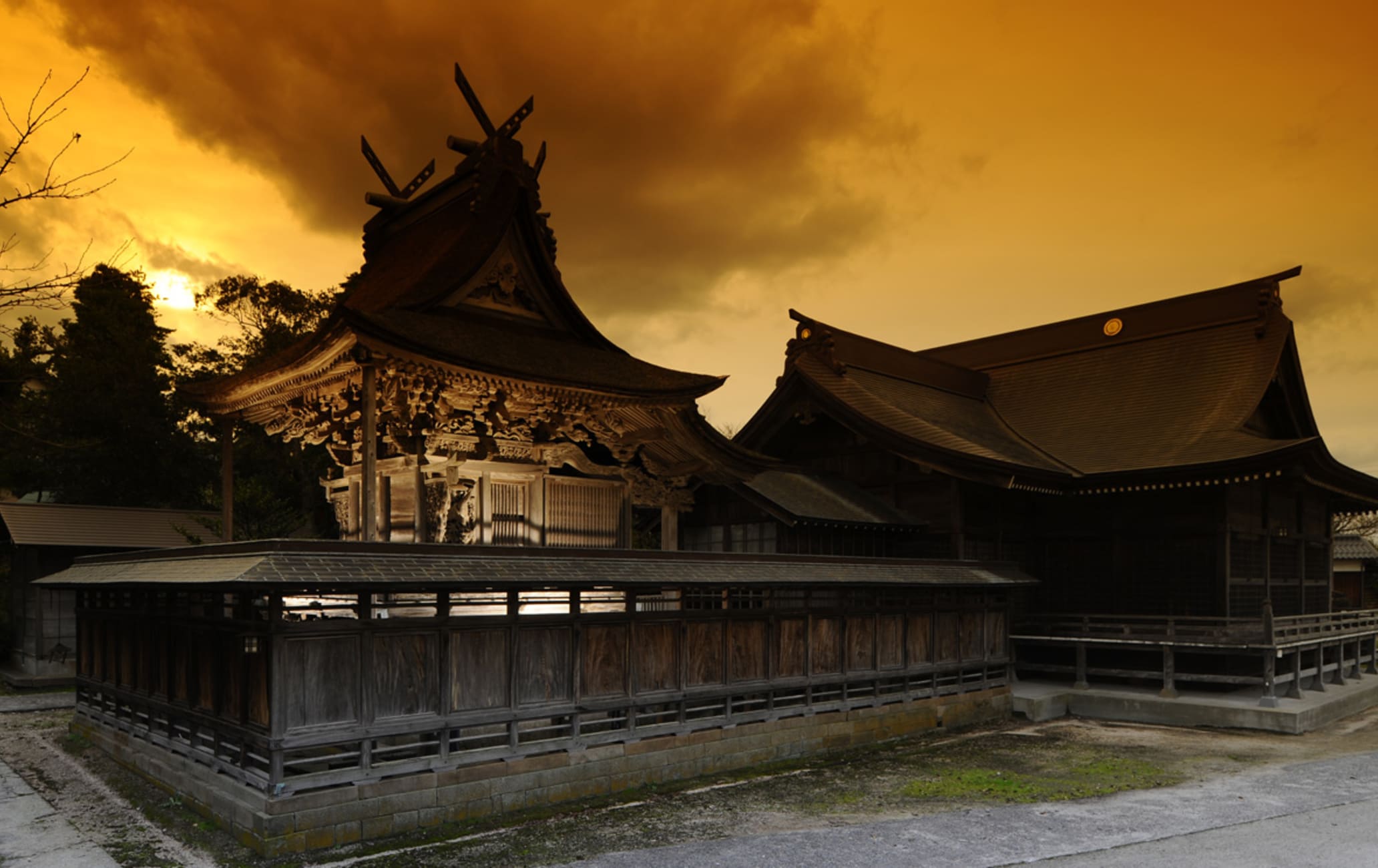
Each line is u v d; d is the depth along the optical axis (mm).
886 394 26266
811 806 11938
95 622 15750
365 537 12297
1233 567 21641
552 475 16000
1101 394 27641
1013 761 15016
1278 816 10938
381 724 10500
